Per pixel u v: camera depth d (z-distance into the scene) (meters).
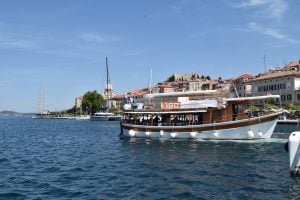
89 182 23.97
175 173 26.77
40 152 42.47
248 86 120.31
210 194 20.28
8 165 31.95
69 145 51.34
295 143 22.88
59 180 24.77
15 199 19.67
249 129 47.50
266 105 76.75
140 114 57.72
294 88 100.31
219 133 49.41
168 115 54.66
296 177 23.20
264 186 21.83
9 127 113.94
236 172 26.77
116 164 31.98
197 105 51.25
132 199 19.41
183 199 19.31
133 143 50.62
